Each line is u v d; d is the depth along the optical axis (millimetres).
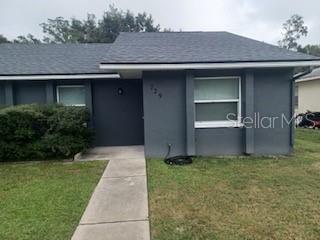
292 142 7949
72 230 3523
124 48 8195
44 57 10555
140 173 6117
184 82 7680
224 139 7902
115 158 7727
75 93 9750
